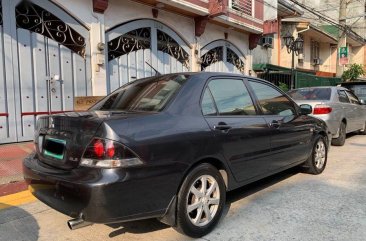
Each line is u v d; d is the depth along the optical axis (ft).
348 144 30.01
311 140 17.97
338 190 16.07
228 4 44.09
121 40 33.12
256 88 14.94
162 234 11.53
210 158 11.72
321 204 14.19
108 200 8.96
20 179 16.79
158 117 10.50
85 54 29.50
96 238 11.32
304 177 18.40
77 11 28.58
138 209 9.57
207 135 11.39
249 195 15.49
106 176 9.01
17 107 25.02
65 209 9.64
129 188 9.27
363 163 21.90
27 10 25.55
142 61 35.35
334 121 26.73
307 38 81.92
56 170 10.15
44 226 12.40
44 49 26.61
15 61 24.82
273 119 14.94
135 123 9.84
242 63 52.65
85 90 29.58
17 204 14.70
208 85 12.51
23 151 22.47
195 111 11.57
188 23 40.81
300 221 12.48
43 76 26.58
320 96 28.19
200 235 11.18
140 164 9.46
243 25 47.03
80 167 9.49
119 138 9.28
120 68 33.09
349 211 13.38
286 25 68.54
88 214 9.11
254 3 49.52
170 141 10.22
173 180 10.25
